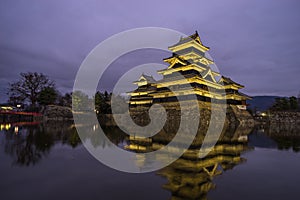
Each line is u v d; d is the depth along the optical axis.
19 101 49.16
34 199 4.12
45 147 10.72
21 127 25.14
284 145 12.72
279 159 8.47
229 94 35.09
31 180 5.34
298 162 7.91
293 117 44.06
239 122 32.66
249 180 5.55
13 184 5.00
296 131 24.73
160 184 5.12
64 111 49.00
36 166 6.78
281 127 32.59
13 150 9.58
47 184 5.05
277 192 4.66
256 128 29.20
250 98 38.97
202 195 4.39
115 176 5.82
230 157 8.73
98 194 4.42
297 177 5.88
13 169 6.34
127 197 4.26
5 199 4.09
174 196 4.34
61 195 4.35
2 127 24.80
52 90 50.22
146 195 4.37
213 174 6.10
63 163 7.29
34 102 50.72
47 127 26.00
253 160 8.21
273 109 54.16
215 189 4.80
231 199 4.20
